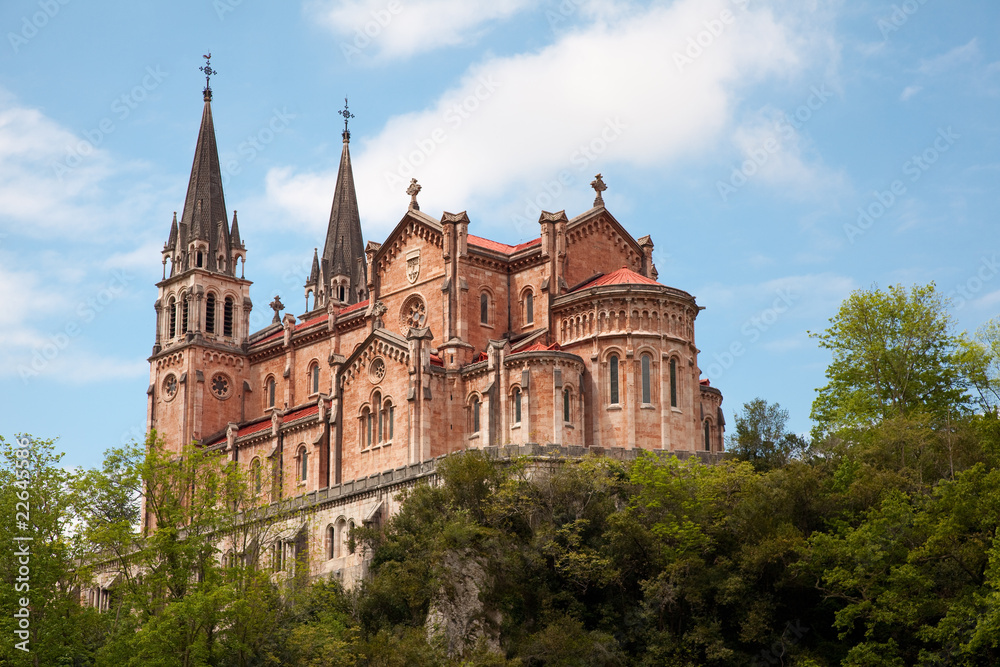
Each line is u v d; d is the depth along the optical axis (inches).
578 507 3932.1
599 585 3713.1
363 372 5093.5
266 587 3924.7
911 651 3484.3
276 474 5039.4
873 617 3440.0
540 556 3801.7
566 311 4859.7
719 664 3565.5
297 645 3752.5
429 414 4790.8
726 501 3868.1
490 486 4067.4
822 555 3570.4
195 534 3922.2
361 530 4252.0
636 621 3676.2
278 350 6136.8
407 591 3804.1
